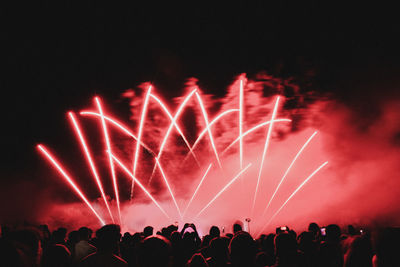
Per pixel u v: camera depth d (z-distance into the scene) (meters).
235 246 3.95
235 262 3.93
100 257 3.72
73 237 6.70
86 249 5.36
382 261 3.19
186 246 5.46
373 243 3.29
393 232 3.18
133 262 6.11
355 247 4.86
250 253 3.93
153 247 2.91
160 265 2.88
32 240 3.71
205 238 6.77
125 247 6.39
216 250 4.70
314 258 5.77
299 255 5.40
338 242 5.92
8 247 3.01
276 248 4.23
